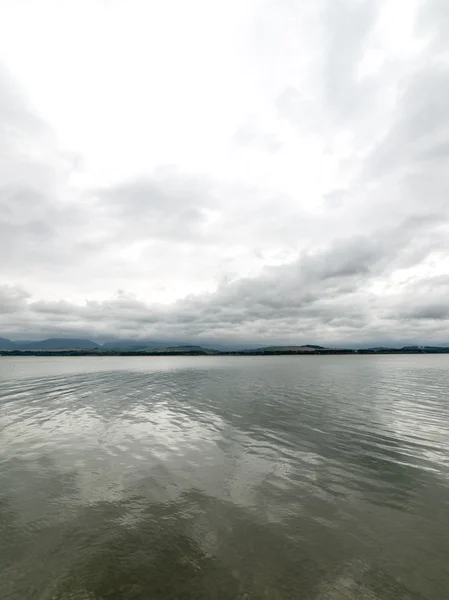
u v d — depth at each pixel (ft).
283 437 66.08
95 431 71.26
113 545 31.01
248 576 27.22
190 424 77.15
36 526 34.06
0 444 61.98
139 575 27.20
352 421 79.36
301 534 32.99
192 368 311.88
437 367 310.65
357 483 44.57
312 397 117.70
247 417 84.43
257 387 150.30
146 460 53.06
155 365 382.01
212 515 36.35
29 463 51.70
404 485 44.06
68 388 150.82
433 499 40.22
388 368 297.53
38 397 122.52
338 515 36.52
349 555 29.84
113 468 49.57
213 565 28.48
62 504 38.60
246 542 31.60
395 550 30.60
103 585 26.13
